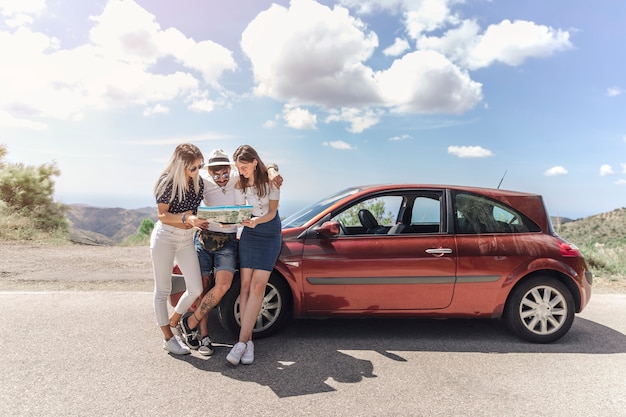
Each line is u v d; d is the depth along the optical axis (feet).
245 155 13.07
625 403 11.33
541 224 16.46
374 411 10.65
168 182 12.75
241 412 10.43
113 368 12.76
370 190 16.74
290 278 15.29
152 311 18.69
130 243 50.08
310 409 10.67
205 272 14.44
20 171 51.24
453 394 11.66
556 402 11.33
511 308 15.80
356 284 15.39
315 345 15.15
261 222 13.33
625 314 20.15
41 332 15.67
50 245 41.63
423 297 15.60
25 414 10.07
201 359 13.64
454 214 16.15
